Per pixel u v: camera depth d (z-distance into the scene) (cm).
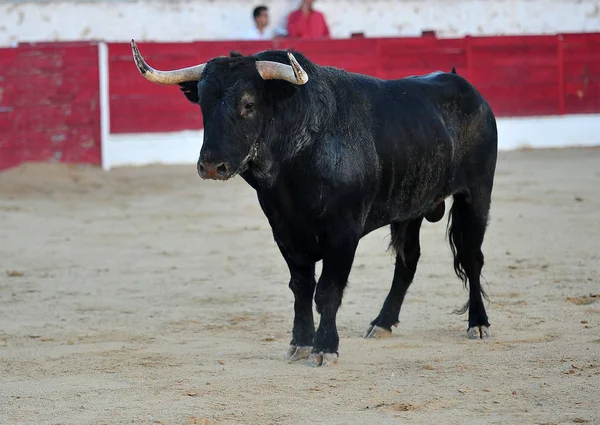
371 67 3944
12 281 1886
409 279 1420
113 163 3666
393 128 1292
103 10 4247
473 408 1041
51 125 3612
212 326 1498
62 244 2273
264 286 1803
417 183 1330
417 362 1240
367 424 993
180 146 3712
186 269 1975
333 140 1213
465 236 1436
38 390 1150
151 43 3694
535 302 1588
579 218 2412
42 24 4228
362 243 2244
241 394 1109
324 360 1227
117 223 2545
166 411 1052
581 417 1000
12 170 3397
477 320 1388
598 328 1400
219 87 1153
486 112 1445
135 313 1603
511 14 4509
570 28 4572
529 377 1155
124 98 3672
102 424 1013
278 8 4278
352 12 4397
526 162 3516
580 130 4072
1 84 3584
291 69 1158
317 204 1206
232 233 2383
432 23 4456
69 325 1522
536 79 4041
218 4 4275
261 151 1177
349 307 1611
